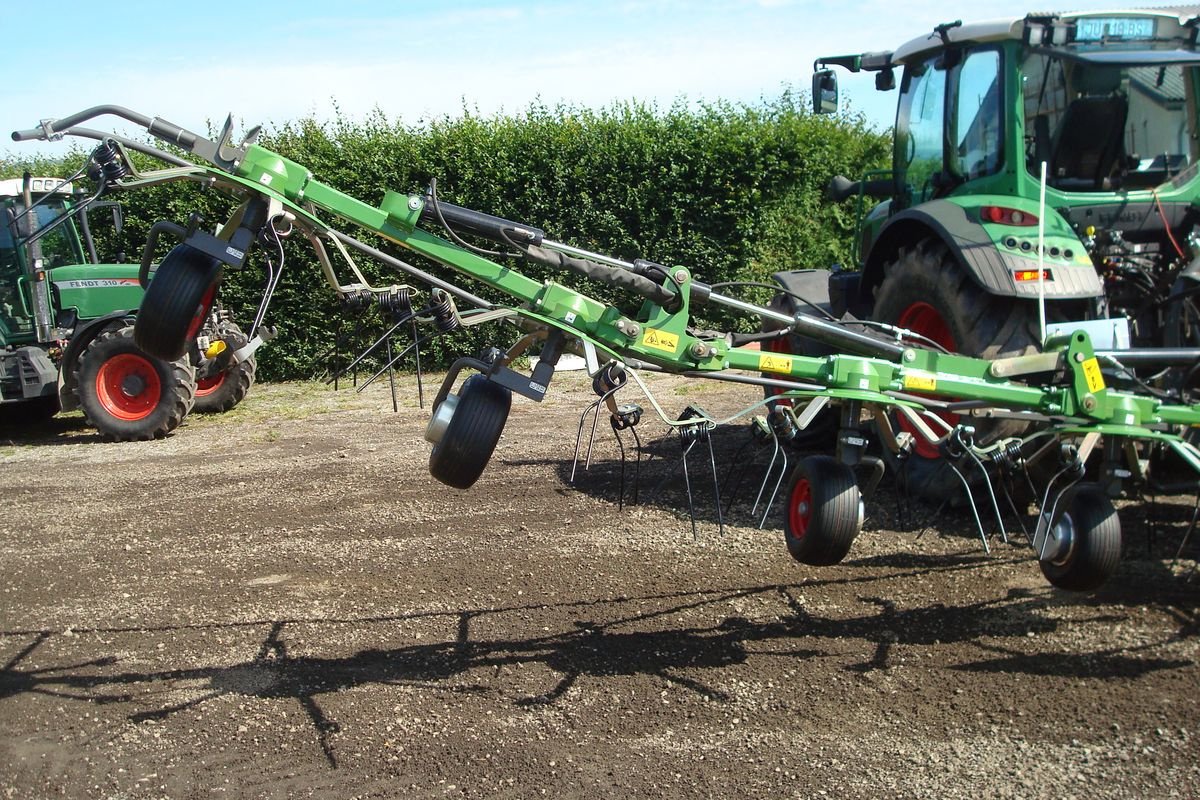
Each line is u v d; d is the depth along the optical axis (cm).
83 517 696
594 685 405
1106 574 389
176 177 394
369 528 632
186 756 366
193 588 538
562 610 483
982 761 337
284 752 365
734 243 1398
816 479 391
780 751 350
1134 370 490
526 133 1379
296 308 1366
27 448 996
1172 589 470
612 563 545
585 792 331
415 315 418
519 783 338
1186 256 538
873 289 671
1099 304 526
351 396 1219
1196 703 367
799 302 747
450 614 485
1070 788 320
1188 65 544
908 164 698
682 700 389
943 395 423
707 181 1387
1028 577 494
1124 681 387
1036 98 561
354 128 1412
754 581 508
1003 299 539
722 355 400
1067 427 395
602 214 1379
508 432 918
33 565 591
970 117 606
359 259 1343
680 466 756
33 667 445
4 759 369
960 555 529
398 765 353
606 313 396
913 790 323
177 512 696
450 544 591
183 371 1002
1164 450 491
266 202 394
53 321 1068
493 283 397
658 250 1391
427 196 396
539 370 401
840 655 421
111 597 530
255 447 924
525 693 401
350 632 469
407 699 400
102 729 388
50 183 1081
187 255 392
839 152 1498
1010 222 531
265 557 584
